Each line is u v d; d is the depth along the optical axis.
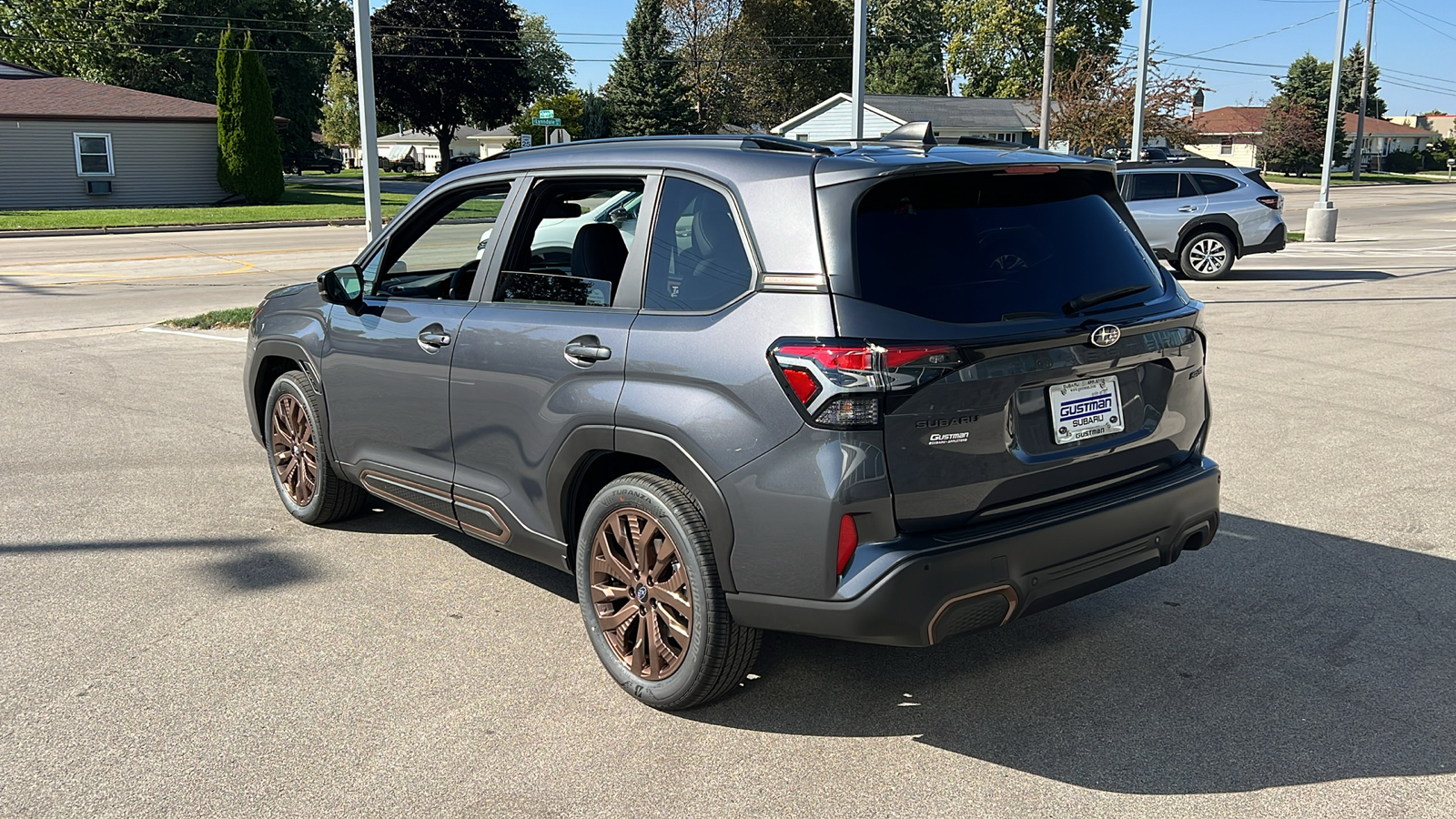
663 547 3.45
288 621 4.33
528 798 3.08
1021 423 3.22
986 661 3.96
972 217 3.28
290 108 60.16
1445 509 5.62
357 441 4.88
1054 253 3.39
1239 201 15.94
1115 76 36.22
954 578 3.04
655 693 3.55
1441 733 3.41
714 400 3.21
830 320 3.00
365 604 4.50
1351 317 12.07
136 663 3.94
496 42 63.22
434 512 4.54
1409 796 3.05
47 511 5.70
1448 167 85.62
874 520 3.01
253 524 5.53
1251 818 2.96
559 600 4.56
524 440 3.88
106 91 39.25
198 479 6.32
